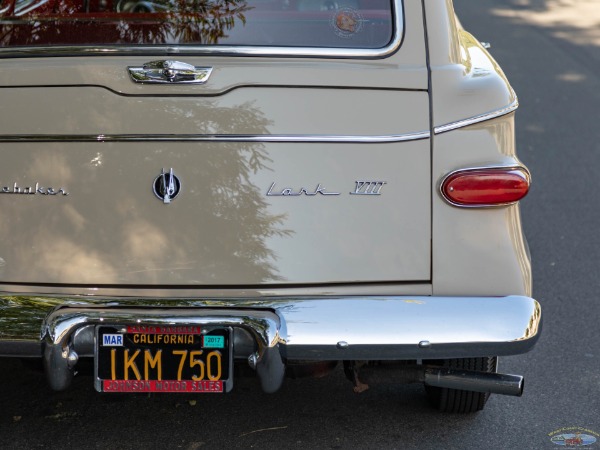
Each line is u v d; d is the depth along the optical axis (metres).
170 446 3.53
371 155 3.05
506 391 3.20
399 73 3.10
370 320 2.99
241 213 3.04
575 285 5.25
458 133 3.08
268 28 3.14
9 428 3.64
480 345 3.01
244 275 3.06
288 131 3.03
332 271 3.06
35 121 3.05
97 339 3.00
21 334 3.00
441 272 3.09
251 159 3.02
